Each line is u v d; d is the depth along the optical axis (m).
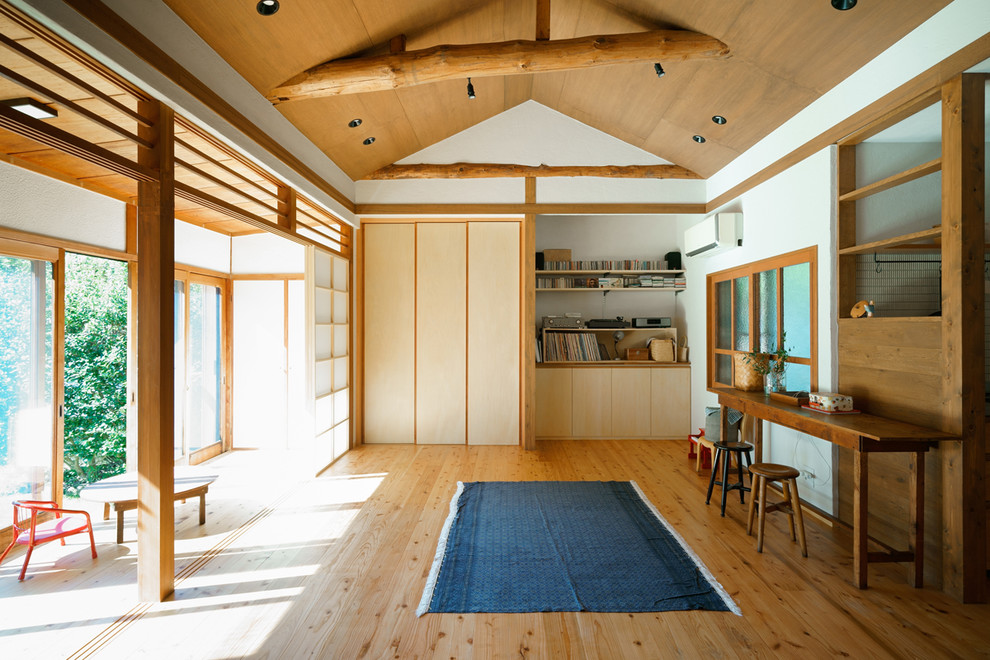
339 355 5.68
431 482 4.75
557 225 7.09
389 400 6.25
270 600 2.66
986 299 3.11
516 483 4.70
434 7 3.83
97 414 4.16
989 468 2.73
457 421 6.22
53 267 3.66
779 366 4.13
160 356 2.62
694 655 2.19
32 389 3.52
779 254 4.38
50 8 1.88
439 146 5.97
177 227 5.20
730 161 5.32
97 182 3.96
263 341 6.07
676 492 4.44
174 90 2.64
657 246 7.07
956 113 2.65
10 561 3.14
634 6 3.85
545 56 3.68
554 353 6.59
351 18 3.46
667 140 5.46
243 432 6.10
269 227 3.86
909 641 2.29
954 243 2.66
